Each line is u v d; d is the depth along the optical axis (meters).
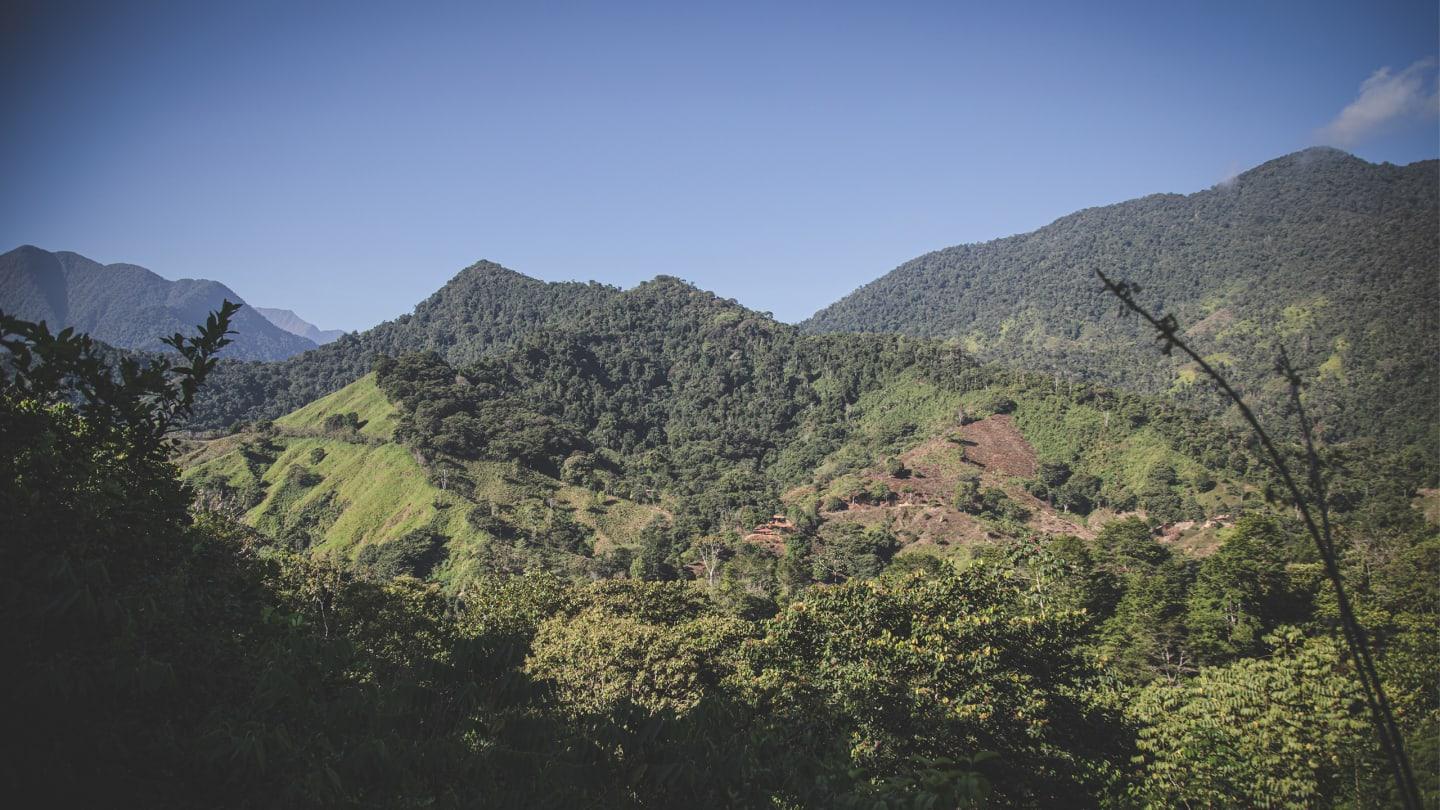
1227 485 108.75
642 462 158.38
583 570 92.19
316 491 114.38
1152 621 44.06
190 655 6.53
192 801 5.40
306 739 6.04
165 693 5.93
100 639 5.73
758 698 19.22
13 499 6.02
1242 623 43.03
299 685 6.30
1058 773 17.98
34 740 5.10
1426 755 13.22
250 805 5.53
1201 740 19.30
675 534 110.56
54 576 5.22
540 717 6.79
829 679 19.09
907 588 21.19
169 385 7.11
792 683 19.56
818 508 118.56
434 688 6.99
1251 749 18.78
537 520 108.12
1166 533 100.00
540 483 123.12
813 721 17.05
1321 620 31.61
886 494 119.12
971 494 113.19
